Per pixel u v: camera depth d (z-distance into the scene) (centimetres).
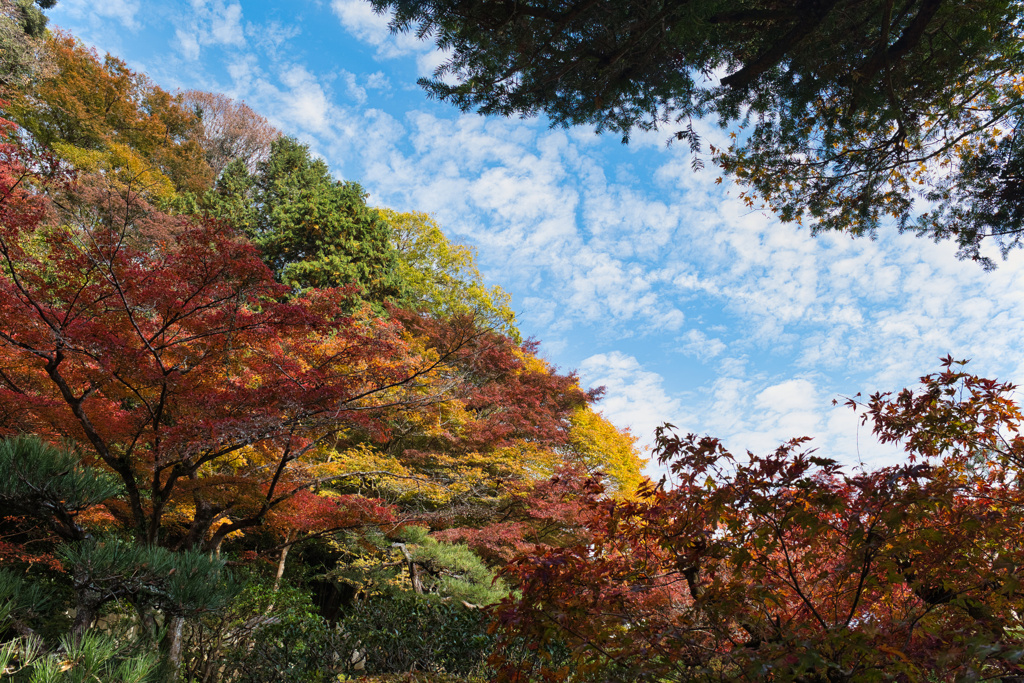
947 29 660
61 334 557
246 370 730
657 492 362
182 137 2933
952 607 306
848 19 606
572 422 1958
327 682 656
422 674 596
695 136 723
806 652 255
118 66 2552
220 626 678
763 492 309
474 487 1098
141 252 609
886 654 269
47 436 619
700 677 290
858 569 304
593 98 689
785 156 821
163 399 612
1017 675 275
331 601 1321
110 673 365
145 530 615
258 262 584
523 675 360
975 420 396
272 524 766
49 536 627
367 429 688
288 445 670
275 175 2475
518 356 1917
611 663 331
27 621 461
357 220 2244
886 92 673
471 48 607
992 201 809
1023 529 331
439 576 1038
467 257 2616
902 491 294
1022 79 739
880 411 418
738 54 711
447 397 744
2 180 536
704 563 340
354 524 785
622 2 559
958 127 792
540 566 346
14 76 1989
